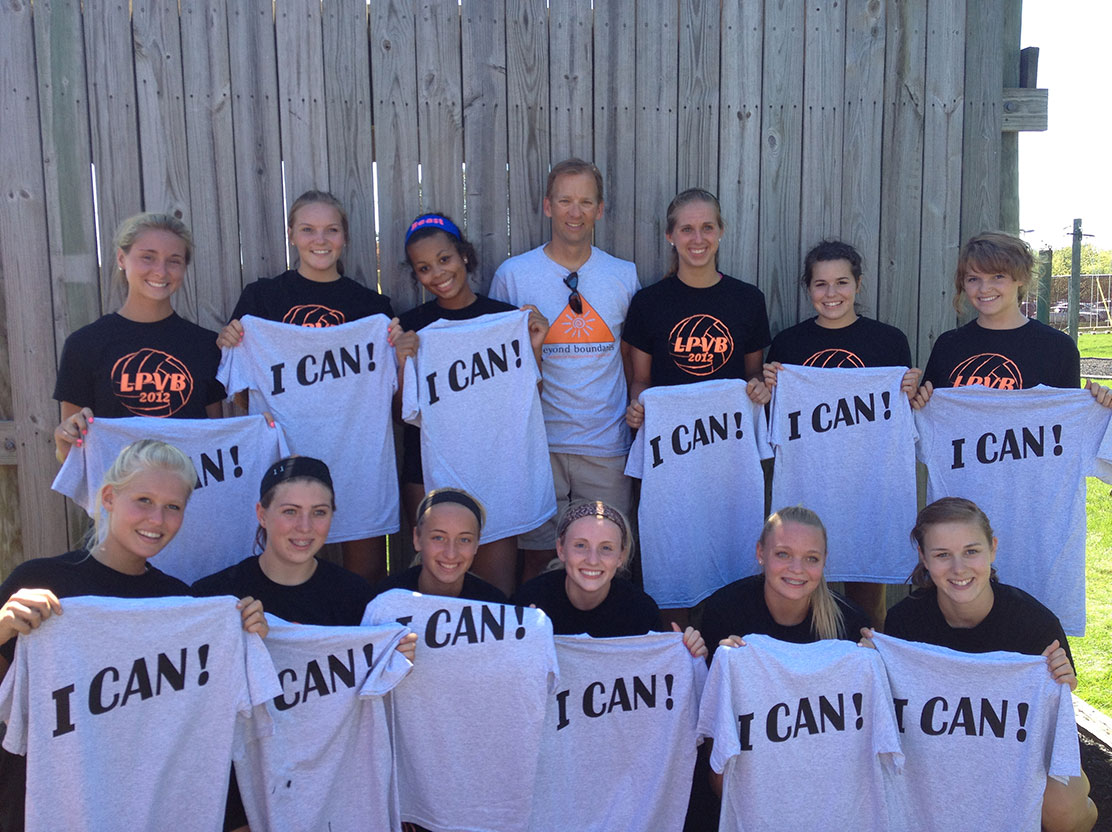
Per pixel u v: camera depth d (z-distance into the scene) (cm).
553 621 334
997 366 397
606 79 433
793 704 303
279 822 284
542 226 437
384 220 426
